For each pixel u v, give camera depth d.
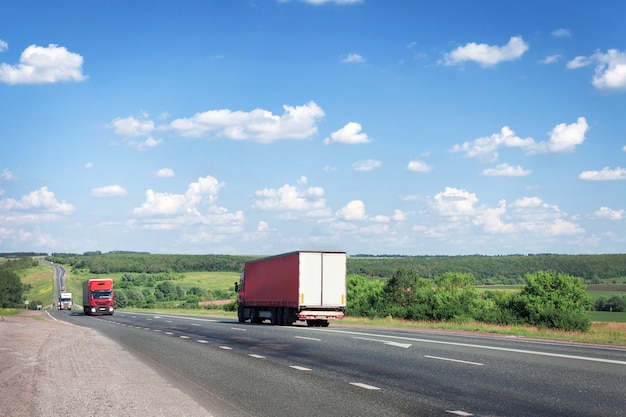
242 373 14.30
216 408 9.88
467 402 10.27
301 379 13.17
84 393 11.41
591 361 15.48
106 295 67.50
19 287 175.12
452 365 14.97
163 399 10.73
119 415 9.28
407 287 64.81
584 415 9.15
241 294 44.78
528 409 9.63
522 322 54.25
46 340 25.72
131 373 14.44
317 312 35.53
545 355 16.97
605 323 65.00
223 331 30.94
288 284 36.59
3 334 29.73
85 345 22.97
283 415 9.33
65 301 127.94
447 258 177.38
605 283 145.12
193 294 185.00
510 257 178.50
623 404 9.96
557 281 56.47
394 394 11.11
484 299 59.16
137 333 30.50
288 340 23.88
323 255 35.72
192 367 15.62
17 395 11.16
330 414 9.38
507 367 14.45
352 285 68.75
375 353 18.09
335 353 18.42
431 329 32.19
